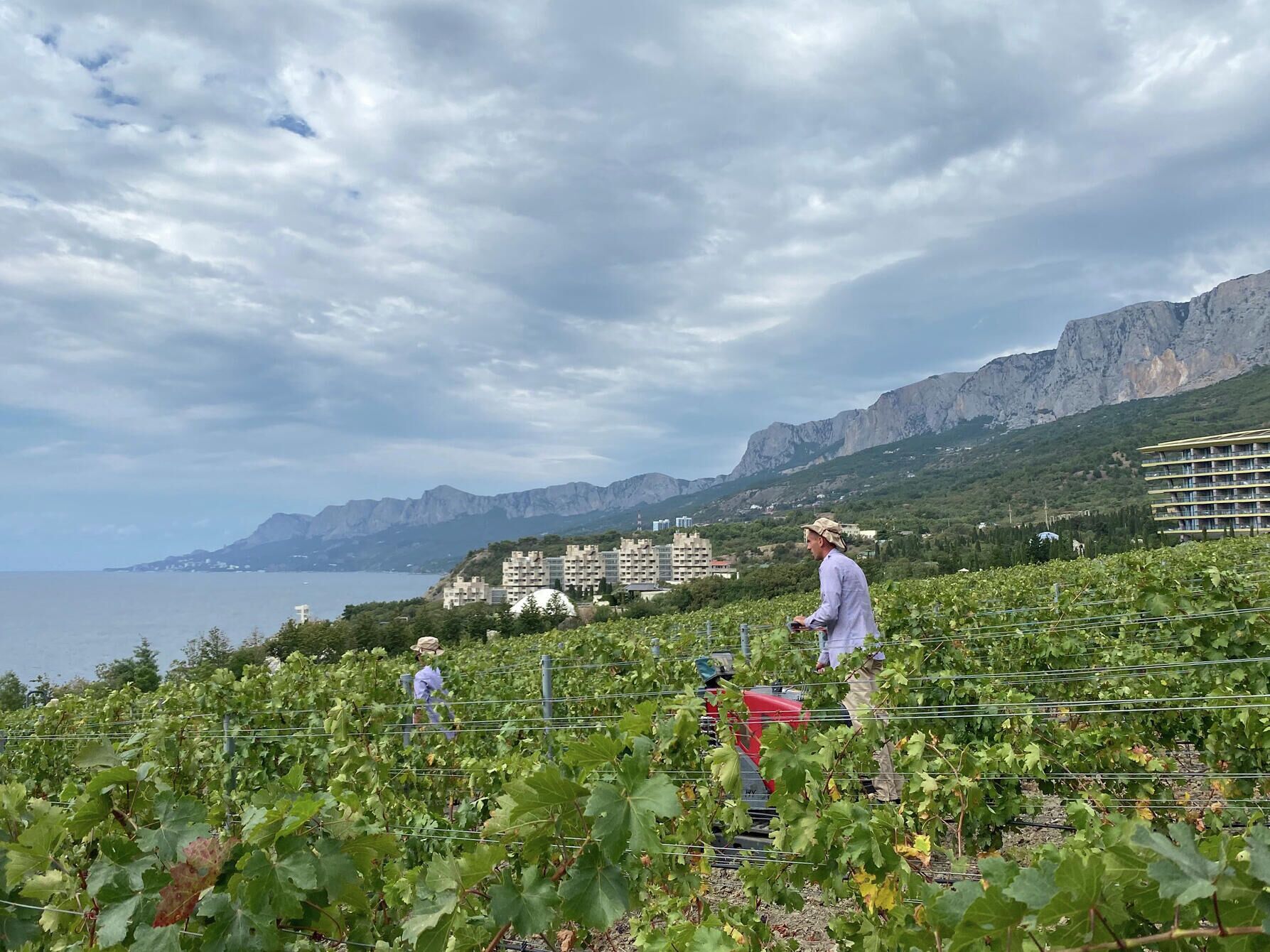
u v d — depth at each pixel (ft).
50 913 9.05
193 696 30.32
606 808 7.58
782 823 11.93
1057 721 21.30
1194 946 5.73
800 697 22.27
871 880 9.61
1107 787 18.04
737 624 50.39
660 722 14.28
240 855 8.06
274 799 9.04
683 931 9.96
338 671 30.55
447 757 22.95
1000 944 5.93
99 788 9.39
